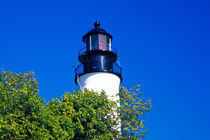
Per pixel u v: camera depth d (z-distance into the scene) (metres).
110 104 28.69
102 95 29.14
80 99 27.86
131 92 31.33
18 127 22.52
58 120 25.28
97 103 28.28
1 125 21.83
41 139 22.81
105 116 28.41
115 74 33.88
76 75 34.12
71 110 26.55
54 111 26.56
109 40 35.44
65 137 24.64
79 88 33.84
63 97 28.38
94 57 33.69
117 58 35.09
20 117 23.44
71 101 27.81
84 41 35.41
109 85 32.97
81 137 26.56
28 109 23.94
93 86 32.69
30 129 22.89
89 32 34.88
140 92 31.36
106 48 34.50
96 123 26.41
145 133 28.69
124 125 28.78
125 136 28.03
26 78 26.91
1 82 25.61
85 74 33.38
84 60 34.28
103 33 34.84
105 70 33.25
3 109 23.23
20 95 24.19
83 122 26.97
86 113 26.70
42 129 23.39
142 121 29.30
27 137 23.11
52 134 24.19
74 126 25.77
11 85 25.41
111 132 27.80
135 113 30.05
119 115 29.47
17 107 23.73
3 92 23.89
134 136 28.00
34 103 24.00
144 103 30.70
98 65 33.31
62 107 27.11
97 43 34.31
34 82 26.91
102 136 26.22
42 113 23.98
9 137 22.20
